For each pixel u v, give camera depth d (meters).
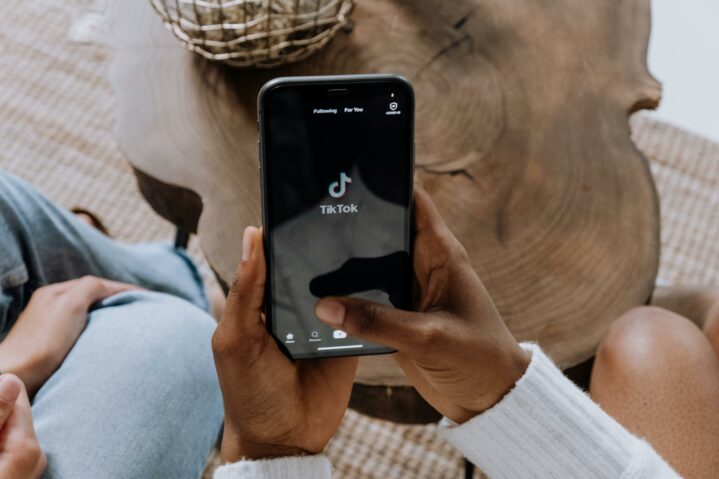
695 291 0.95
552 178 0.85
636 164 0.87
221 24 0.76
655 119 1.50
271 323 0.58
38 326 0.78
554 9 0.92
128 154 0.85
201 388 0.79
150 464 0.72
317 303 0.55
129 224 1.39
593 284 0.82
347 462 1.21
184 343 0.79
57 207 0.85
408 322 0.52
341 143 0.55
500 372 0.56
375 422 1.23
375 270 0.58
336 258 0.57
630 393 0.78
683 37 1.61
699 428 0.77
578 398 0.58
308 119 0.54
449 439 0.62
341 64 0.88
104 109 1.46
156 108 0.87
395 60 0.89
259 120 0.53
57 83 1.47
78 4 1.51
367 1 0.91
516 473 0.60
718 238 1.42
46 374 0.77
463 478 1.20
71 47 1.49
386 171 0.55
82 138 1.44
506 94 0.88
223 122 0.86
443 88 0.88
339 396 0.62
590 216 0.84
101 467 0.69
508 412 0.58
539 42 0.91
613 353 0.80
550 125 0.88
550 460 0.58
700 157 1.47
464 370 0.55
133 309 0.81
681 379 0.78
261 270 0.53
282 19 0.77
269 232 0.55
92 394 0.73
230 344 0.54
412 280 0.60
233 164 0.84
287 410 0.58
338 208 0.56
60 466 0.68
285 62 0.84
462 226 0.83
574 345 0.80
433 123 0.87
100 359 0.75
